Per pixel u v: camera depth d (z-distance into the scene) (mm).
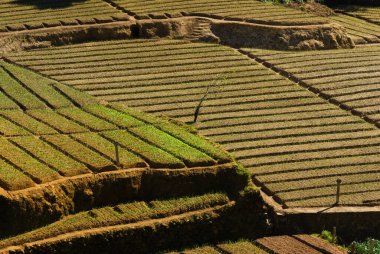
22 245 62312
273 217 71812
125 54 102562
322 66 101938
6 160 69438
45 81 93625
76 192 67375
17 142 73938
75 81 94625
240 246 68125
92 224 65562
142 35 107938
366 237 72875
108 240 65062
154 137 77750
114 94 92000
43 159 70125
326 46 108438
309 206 72812
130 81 95562
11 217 63000
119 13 110750
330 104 92688
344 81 98125
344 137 85000
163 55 103062
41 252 62562
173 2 116062
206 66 100438
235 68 100250
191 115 87562
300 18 111750
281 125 86750
